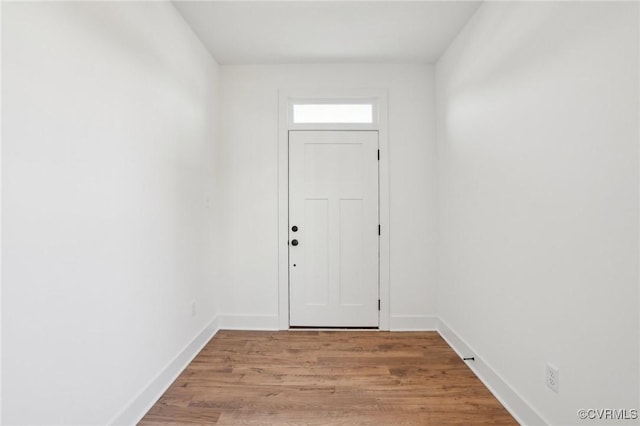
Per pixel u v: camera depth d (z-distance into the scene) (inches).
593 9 45.3
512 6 65.4
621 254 41.6
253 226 112.2
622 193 41.3
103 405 53.6
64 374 45.8
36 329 41.4
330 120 114.3
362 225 112.3
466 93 87.6
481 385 76.0
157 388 70.5
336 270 112.7
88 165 50.1
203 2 77.8
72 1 47.0
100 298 52.9
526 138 60.9
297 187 112.4
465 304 88.9
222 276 112.9
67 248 46.2
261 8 80.6
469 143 85.8
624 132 40.8
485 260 77.4
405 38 95.3
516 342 64.7
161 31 72.8
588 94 46.3
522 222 62.4
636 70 39.3
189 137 88.0
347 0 77.6
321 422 62.4
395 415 64.7
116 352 56.9
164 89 74.1
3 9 37.2
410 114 111.7
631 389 40.6
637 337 39.8
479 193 80.3
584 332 47.6
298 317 113.2
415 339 103.5
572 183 49.5
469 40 85.7
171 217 77.5
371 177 112.0
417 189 111.7
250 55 105.3
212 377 79.3
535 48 58.1
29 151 40.3
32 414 40.9
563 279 51.7
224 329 112.0
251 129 112.1
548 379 55.4
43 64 42.2
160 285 72.2
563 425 51.9
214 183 108.4
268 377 79.4
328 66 111.7
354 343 100.3
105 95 54.0
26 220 40.0
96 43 51.9
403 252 112.0
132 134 61.6
